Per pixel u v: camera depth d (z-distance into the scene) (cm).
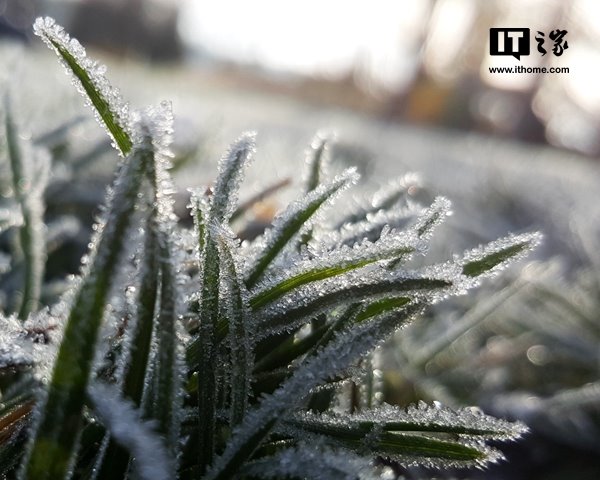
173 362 10
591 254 43
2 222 19
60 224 25
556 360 33
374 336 11
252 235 21
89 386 8
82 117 28
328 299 11
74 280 12
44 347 10
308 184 16
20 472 9
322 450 11
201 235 12
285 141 78
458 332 26
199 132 42
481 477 26
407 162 82
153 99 71
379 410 12
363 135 108
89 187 31
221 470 10
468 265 12
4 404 11
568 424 29
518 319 35
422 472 19
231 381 11
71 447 9
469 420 12
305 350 13
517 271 34
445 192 64
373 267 12
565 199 74
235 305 11
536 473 27
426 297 11
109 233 9
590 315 35
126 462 10
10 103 18
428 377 28
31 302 17
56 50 11
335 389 13
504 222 59
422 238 12
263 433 10
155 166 9
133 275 11
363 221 16
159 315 9
